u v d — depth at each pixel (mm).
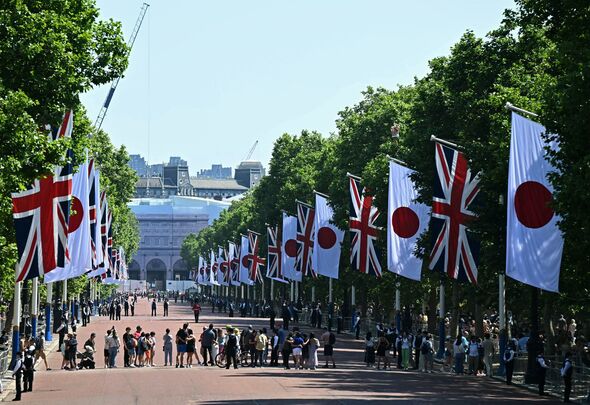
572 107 51031
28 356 66062
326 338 87000
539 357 66125
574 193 50531
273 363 90438
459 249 75125
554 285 57031
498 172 70875
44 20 51000
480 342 85062
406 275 87000
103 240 128000
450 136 90312
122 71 60500
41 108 53625
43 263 58969
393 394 62625
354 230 101375
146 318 195000
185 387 66688
